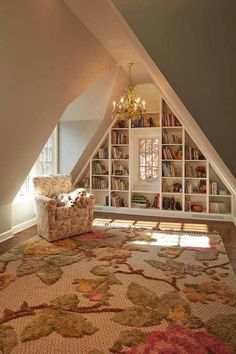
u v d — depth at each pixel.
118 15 1.47
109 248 3.54
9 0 1.89
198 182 5.57
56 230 3.83
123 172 5.97
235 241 3.92
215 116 1.53
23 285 2.49
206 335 1.80
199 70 1.42
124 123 5.95
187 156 5.45
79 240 3.87
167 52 1.42
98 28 2.89
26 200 4.69
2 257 3.20
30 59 2.45
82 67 3.32
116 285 2.51
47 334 1.81
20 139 3.22
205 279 2.65
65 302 2.21
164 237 4.07
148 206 5.84
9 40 2.12
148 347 1.69
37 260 3.10
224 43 1.34
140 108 4.01
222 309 2.12
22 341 1.75
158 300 2.25
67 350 1.67
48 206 3.77
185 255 3.30
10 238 4.01
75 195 4.21
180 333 1.83
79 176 6.27
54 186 4.48
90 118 5.31
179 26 1.35
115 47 3.42
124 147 6.06
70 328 1.88
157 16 1.36
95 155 6.14
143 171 6.00
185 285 2.52
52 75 2.89
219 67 1.39
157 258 3.20
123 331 1.85
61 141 5.71
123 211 5.93
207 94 1.48
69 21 2.57
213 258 3.21
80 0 2.35
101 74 3.93
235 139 1.57
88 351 1.66
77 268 2.88
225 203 5.41
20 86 2.60
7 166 3.38
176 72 1.46
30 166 3.88
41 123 3.38
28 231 4.42
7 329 1.86
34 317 2.00
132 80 4.91
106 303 2.20
